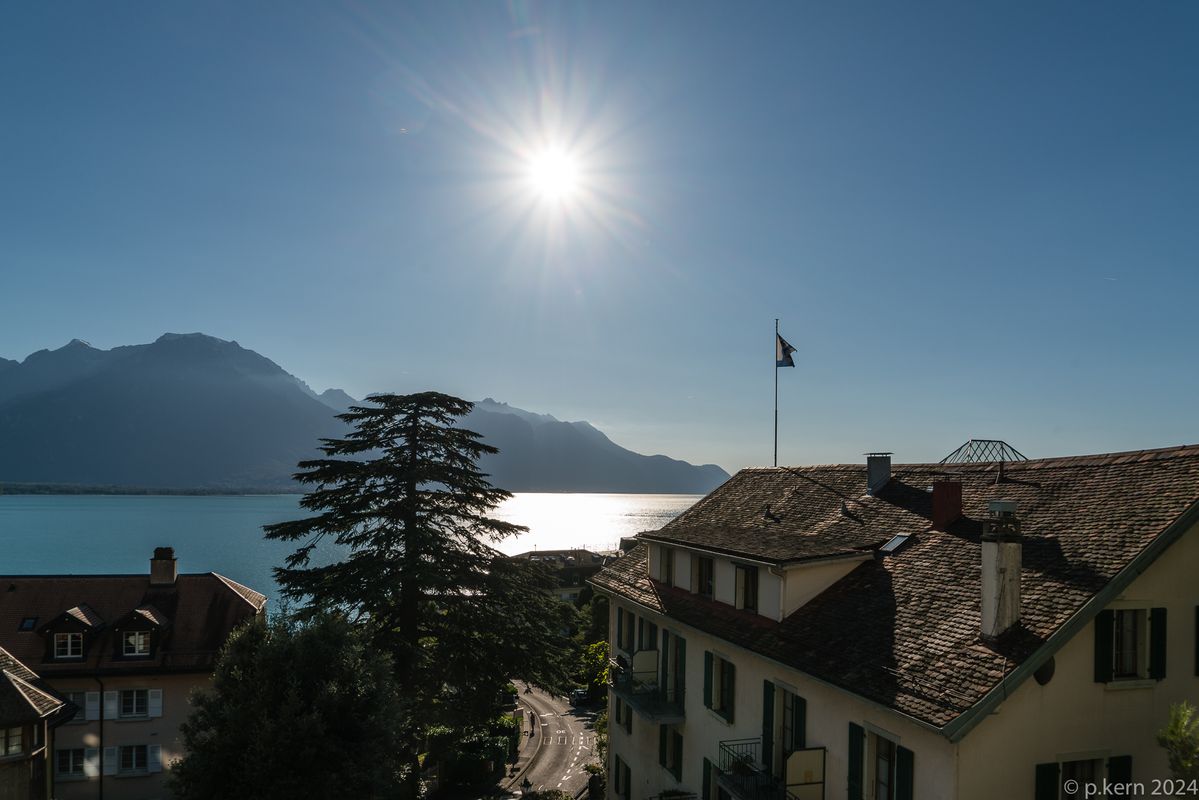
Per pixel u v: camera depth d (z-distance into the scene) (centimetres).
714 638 2112
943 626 1493
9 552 17712
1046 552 1525
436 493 2933
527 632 2897
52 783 3167
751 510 2766
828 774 1617
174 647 3534
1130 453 1702
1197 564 1440
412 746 2777
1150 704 1391
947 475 2173
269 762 1953
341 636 2266
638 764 2883
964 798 1266
